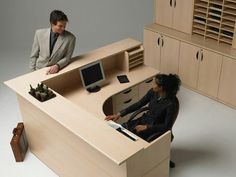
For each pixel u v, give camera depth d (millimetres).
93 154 2861
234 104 4637
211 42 4789
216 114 4539
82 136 2752
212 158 3820
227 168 3680
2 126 4371
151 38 5359
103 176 2900
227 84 4594
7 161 3846
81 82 4051
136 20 6312
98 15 6383
